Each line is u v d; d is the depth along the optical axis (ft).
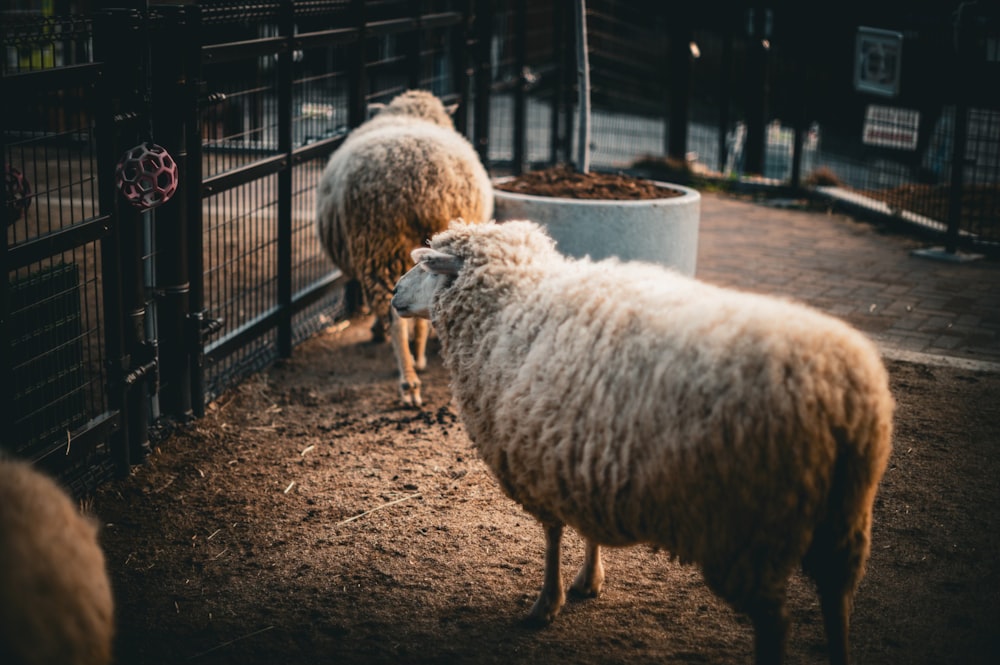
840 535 9.50
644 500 9.55
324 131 24.23
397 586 12.71
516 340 11.00
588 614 12.07
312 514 14.61
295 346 22.29
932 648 11.19
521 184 23.16
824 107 39.27
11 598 7.25
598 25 45.06
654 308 10.00
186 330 17.10
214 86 19.26
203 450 16.69
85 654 7.83
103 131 14.06
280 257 20.79
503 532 14.12
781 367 8.90
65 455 13.92
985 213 32.68
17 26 12.43
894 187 37.52
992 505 14.51
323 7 21.31
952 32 34.24
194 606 12.22
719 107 44.19
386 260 18.75
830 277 26.50
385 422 18.04
